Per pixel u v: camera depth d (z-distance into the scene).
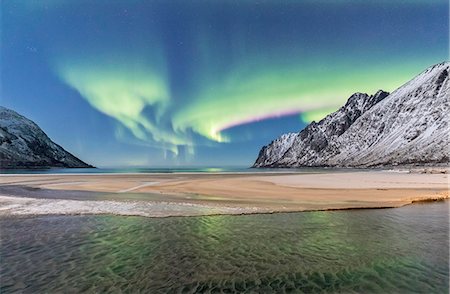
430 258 10.70
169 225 16.05
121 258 10.86
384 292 8.15
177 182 44.22
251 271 9.64
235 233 14.37
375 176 54.69
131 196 27.73
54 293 8.15
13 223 16.53
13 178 59.41
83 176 67.31
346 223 16.34
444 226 15.49
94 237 13.64
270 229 15.09
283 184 39.09
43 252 11.52
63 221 17.06
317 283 8.75
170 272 9.56
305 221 16.91
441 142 174.75
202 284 8.70
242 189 33.19
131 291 8.28
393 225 15.80
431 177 49.00
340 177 53.66
